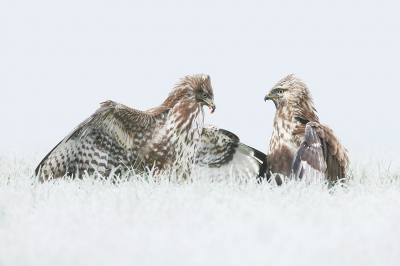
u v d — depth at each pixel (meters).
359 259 7.02
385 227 8.27
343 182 13.19
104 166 13.38
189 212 8.72
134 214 8.64
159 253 7.07
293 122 14.23
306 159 12.72
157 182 11.73
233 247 7.27
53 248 7.18
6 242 7.41
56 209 9.12
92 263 6.70
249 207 9.08
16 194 10.12
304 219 8.63
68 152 12.89
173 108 14.02
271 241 7.49
